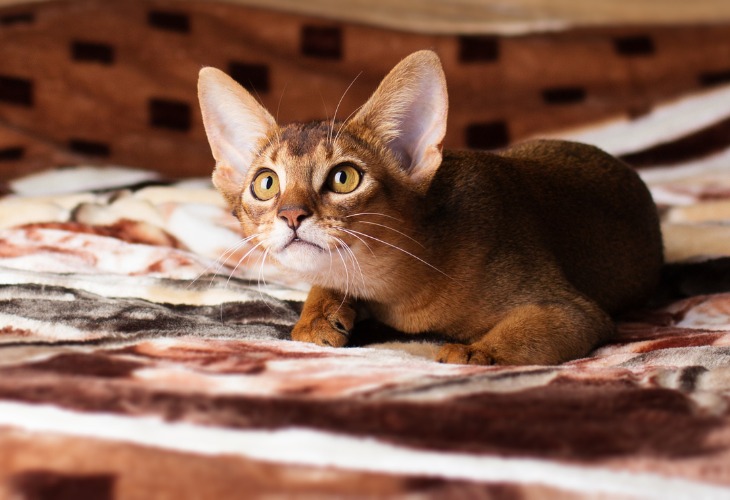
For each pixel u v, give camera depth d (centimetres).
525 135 114
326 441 45
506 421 47
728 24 127
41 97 106
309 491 42
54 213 79
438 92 61
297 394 49
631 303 71
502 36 123
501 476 43
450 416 47
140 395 48
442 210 63
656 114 115
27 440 45
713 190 92
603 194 71
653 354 57
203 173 106
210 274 70
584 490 43
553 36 124
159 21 116
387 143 62
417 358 57
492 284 62
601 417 47
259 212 61
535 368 54
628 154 107
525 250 63
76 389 48
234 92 64
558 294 63
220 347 56
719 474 44
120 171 96
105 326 59
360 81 119
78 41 110
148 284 67
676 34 125
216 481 43
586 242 68
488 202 64
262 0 125
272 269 73
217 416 46
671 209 86
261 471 43
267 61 116
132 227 78
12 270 65
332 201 59
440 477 43
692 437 46
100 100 108
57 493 42
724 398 49
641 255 71
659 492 43
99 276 67
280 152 61
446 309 62
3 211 78
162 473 43
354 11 128
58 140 104
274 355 56
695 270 75
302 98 115
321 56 120
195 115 110
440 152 61
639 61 122
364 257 60
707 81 121
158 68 112
